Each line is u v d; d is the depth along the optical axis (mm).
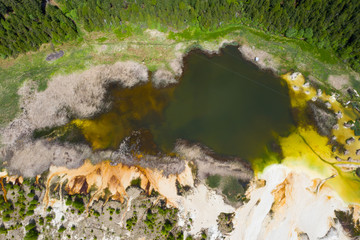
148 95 63938
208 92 63594
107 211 51219
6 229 50188
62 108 61594
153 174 54625
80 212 51062
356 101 60625
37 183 54031
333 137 57156
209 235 51562
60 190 53250
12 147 57250
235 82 64562
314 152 56031
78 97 62938
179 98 63312
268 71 65750
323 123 58625
